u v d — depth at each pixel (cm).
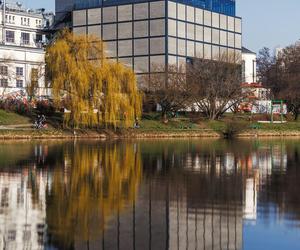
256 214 2323
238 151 5906
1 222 2147
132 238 1933
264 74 14375
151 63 12356
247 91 11238
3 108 8875
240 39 14325
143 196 2769
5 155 5041
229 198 2716
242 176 3625
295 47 14000
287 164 4444
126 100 8156
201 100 10475
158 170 3950
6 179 3378
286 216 2284
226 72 10988
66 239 1909
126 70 8225
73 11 13362
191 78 10462
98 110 7969
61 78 7850
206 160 4759
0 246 1822
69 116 8000
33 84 8650
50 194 2812
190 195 2803
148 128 9219
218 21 13650
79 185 3142
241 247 1836
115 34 12825
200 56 12600
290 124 10781
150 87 10381
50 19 14688
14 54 11575
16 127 8138
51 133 7925
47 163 4369
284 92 12125
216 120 10562
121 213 2323
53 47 7950
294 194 2853
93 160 4666
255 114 11594
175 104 10012
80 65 7912
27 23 14450
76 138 8075
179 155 5284
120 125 8369
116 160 4691
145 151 5794
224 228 2077
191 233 2003
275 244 1862
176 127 9656
